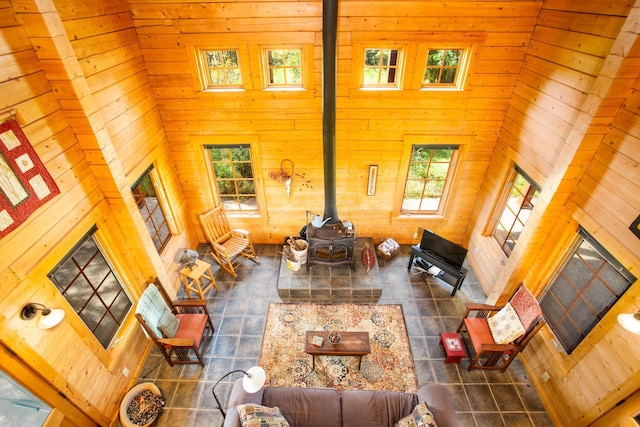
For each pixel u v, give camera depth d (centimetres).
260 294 534
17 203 261
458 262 493
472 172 532
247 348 457
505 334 398
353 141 501
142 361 439
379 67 450
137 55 414
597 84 297
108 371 373
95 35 333
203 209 581
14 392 322
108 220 376
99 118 331
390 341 465
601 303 343
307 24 403
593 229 329
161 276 456
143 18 401
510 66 434
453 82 465
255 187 557
